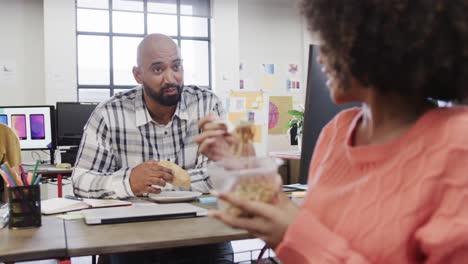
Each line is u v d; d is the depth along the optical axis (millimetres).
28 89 5551
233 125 748
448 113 546
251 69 6715
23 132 3848
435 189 502
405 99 579
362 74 550
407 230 508
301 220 565
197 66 6285
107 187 1539
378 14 504
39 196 1118
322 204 615
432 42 493
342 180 631
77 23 5664
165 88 1783
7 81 5469
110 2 5773
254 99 3559
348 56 544
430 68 508
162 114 1877
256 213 570
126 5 5855
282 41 6875
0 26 5438
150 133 1878
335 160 672
